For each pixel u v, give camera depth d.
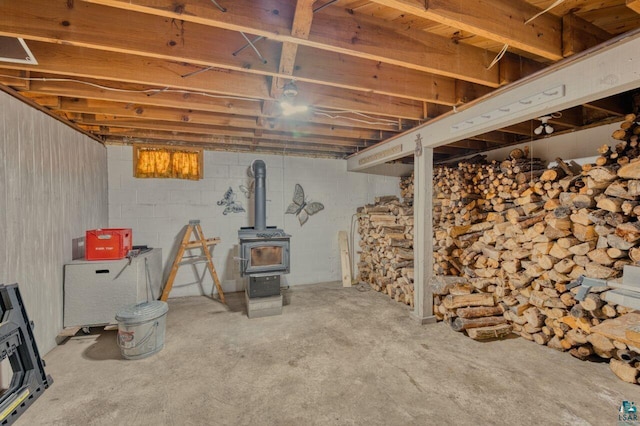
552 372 2.36
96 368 2.45
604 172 2.37
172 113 3.15
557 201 2.78
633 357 2.22
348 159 5.43
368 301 4.25
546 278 2.75
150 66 2.22
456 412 1.91
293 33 1.66
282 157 5.08
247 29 1.60
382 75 2.42
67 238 3.15
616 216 2.31
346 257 5.27
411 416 1.88
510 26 1.70
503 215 3.27
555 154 3.36
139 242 4.37
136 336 2.58
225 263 4.77
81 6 1.69
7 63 1.97
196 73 2.32
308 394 2.10
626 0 1.42
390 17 1.90
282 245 3.78
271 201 5.04
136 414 1.91
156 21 1.83
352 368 2.45
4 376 2.09
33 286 2.57
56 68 2.03
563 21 1.88
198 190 4.64
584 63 1.88
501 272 3.15
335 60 2.26
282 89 2.46
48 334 2.76
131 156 4.32
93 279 3.11
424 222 3.37
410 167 5.89
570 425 1.79
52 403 2.01
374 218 4.90
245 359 2.60
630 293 1.52
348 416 1.88
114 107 2.94
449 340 2.96
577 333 2.54
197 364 2.52
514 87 2.32
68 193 3.19
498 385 2.20
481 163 3.82
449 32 2.04
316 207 5.32
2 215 2.24
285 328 3.28
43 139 2.76
